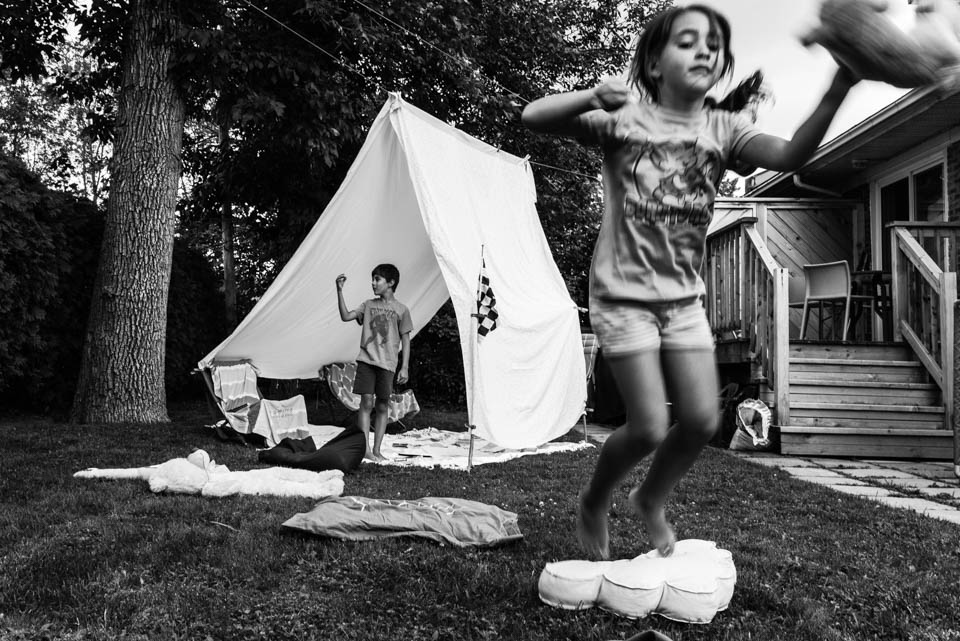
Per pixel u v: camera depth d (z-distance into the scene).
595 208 16.28
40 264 8.95
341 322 8.19
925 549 3.50
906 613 2.64
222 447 6.57
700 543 2.96
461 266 6.26
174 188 8.69
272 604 2.56
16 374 8.92
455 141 7.32
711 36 2.18
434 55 11.55
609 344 2.32
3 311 8.44
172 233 8.70
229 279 13.58
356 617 2.48
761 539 3.63
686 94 2.23
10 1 9.70
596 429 11.16
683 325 2.33
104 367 8.30
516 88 14.29
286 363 8.34
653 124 2.27
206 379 7.25
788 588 2.86
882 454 7.47
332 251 7.32
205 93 10.73
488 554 3.26
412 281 8.74
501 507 4.32
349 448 5.66
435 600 2.64
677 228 2.29
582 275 17.03
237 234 16.64
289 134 9.97
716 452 7.33
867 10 1.71
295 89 9.96
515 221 7.88
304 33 10.38
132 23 8.55
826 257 11.24
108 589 2.69
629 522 3.90
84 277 10.02
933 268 7.77
